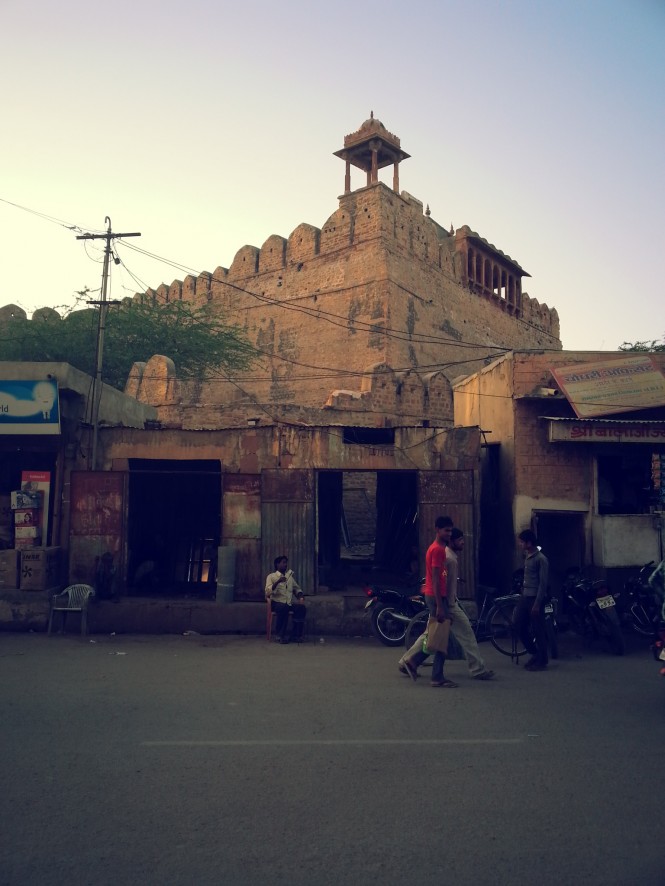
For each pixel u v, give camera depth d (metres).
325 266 31.20
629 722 5.72
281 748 4.95
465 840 3.54
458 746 5.03
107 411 13.44
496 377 13.64
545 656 8.15
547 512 12.10
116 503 11.17
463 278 34.84
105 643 9.68
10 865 3.26
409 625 9.16
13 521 11.60
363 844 3.48
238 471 11.59
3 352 26.47
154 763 4.62
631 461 12.37
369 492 22.69
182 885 3.09
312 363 30.97
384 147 31.00
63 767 4.52
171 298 37.34
